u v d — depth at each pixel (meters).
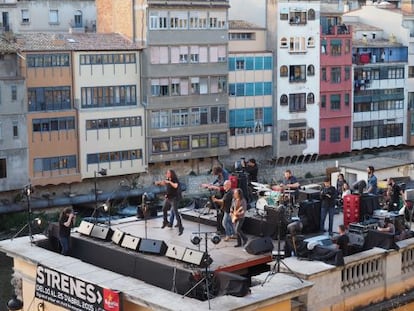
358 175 44.72
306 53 77.06
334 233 24.30
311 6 76.94
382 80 83.19
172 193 24.89
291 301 19.42
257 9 76.69
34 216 58.72
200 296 18.88
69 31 71.56
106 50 64.94
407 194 27.62
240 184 27.20
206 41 69.75
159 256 21.30
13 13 64.56
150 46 66.62
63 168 63.41
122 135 66.12
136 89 67.06
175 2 67.38
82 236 23.70
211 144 71.25
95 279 19.52
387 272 21.70
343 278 20.55
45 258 21.50
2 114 59.69
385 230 22.67
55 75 62.66
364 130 82.69
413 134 86.31
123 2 68.19
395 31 85.62
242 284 17.94
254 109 74.81
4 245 23.06
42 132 62.12
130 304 18.81
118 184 66.69
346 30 79.62
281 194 25.52
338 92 79.75
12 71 60.56
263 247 22.27
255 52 74.19
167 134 68.44
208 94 70.44
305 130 77.88
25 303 22.59
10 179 60.38
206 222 25.95
